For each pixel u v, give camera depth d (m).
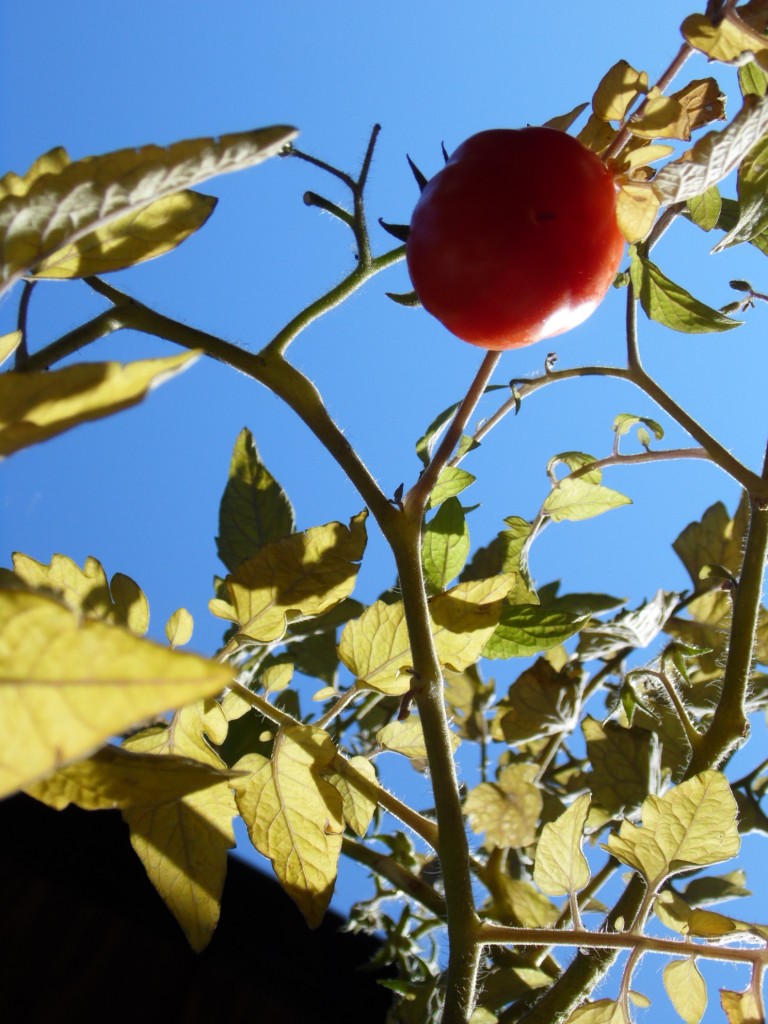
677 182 0.32
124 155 0.23
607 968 0.39
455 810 0.36
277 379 0.36
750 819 0.52
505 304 0.34
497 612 0.39
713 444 0.44
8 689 0.14
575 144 0.35
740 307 0.49
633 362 0.46
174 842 0.36
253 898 0.50
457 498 0.45
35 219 0.24
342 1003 0.50
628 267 0.46
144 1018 0.46
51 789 0.23
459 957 0.36
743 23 0.31
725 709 0.43
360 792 0.39
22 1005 0.45
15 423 0.18
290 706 0.56
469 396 0.36
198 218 0.30
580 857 0.39
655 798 0.38
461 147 0.36
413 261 0.36
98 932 0.48
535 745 0.58
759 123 0.30
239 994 0.48
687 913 0.37
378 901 0.51
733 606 0.44
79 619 0.14
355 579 0.39
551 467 0.53
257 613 0.39
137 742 0.38
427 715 0.36
